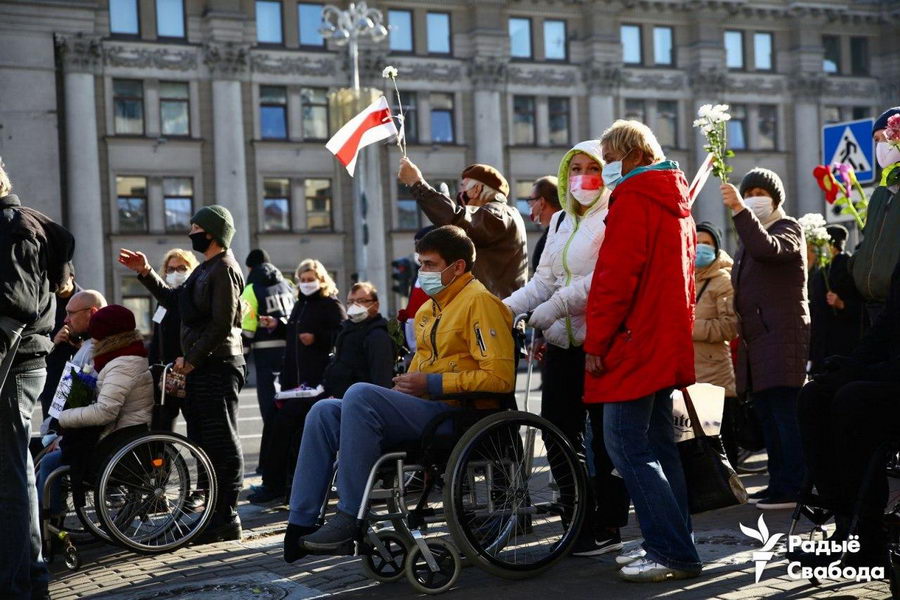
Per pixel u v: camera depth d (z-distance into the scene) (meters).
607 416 4.95
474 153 38.47
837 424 4.44
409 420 5.11
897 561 4.38
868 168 10.46
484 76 38.34
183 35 35.00
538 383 23.28
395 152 37.28
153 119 34.44
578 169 5.62
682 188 4.93
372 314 8.45
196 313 6.79
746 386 7.22
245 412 17.59
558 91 39.69
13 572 4.55
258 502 8.23
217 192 35.06
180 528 6.61
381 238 36.66
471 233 6.23
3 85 32.53
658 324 4.82
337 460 5.17
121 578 5.82
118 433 6.51
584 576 5.11
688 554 4.92
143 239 34.19
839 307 8.65
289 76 36.06
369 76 36.88
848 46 44.69
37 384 4.77
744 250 7.12
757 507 6.87
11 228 4.54
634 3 40.44
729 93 42.34
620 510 5.56
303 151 36.22
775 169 43.12
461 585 5.10
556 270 5.75
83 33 33.31
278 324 10.63
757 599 4.51
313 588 5.20
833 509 4.65
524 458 5.30
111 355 6.86
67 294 9.04
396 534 5.07
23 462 4.66
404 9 37.84
